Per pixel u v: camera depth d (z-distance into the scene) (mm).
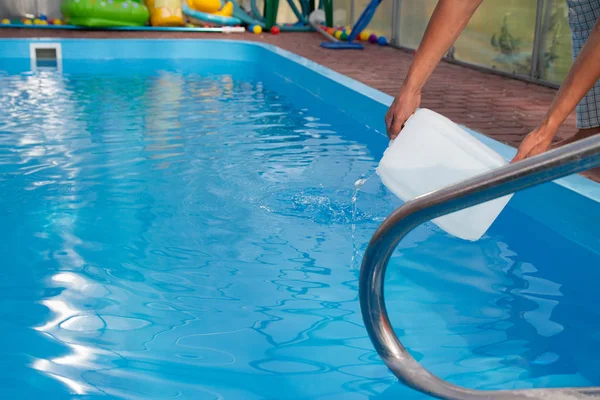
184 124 4328
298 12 9836
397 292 2107
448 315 1961
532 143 1574
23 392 1535
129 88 5699
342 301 2025
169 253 2330
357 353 1744
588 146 760
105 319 1883
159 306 1964
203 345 1761
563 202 2641
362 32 9000
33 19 9211
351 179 3209
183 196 2906
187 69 7105
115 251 2338
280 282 2137
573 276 2256
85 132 4023
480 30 6277
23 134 3936
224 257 2311
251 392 1561
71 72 6582
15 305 1948
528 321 1933
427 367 1683
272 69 7223
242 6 10578
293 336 1818
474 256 2412
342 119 4691
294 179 3184
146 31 9023
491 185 804
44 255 2291
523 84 5488
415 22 7664
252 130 4230
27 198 2844
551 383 1622
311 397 1547
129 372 1628
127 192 2943
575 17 2740
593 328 1896
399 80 5566
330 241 2465
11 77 6129
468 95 4930
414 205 851
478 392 956
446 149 1500
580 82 1499
